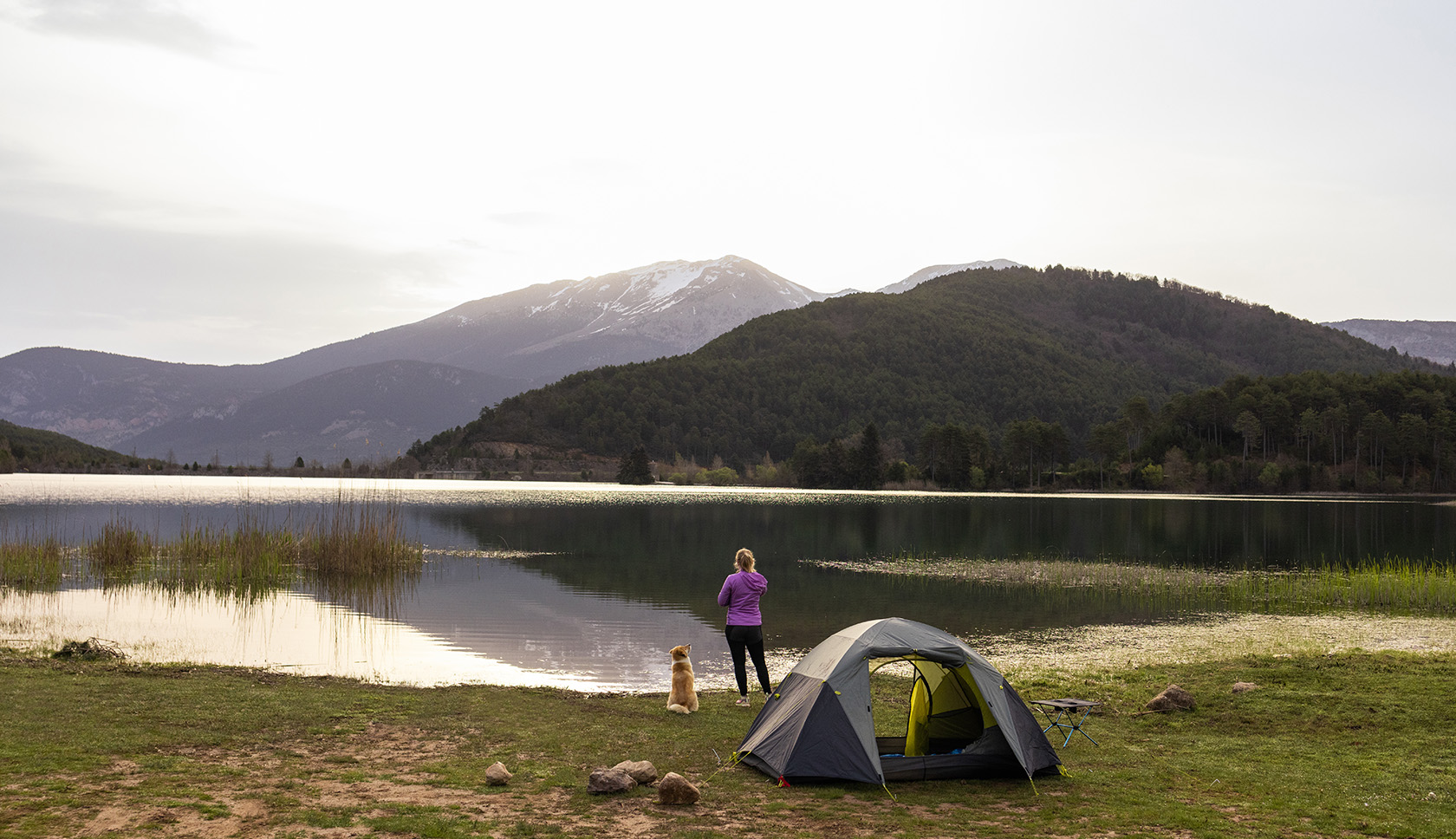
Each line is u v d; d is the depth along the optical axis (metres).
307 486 110.56
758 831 7.78
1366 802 8.70
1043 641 20.95
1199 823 8.09
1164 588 31.06
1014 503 99.44
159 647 18.75
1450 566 37.47
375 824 7.54
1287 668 15.55
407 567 34.38
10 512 57.75
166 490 95.06
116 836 6.95
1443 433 142.25
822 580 32.72
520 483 151.62
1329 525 65.81
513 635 21.23
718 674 17.36
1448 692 13.37
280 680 14.86
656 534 52.53
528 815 8.05
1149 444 151.75
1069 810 8.52
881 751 10.80
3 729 10.24
